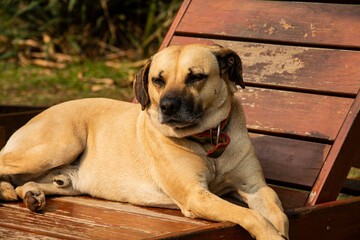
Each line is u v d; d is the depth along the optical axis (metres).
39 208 3.48
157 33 11.89
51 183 3.97
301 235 3.41
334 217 3.63
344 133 3.87
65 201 3.82
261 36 4.63
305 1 4.69
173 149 3.56
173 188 3.54
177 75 3.39
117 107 4.16
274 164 4.04
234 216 3.06
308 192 3.79
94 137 4.03
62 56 12.29
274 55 4.51
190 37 4.92
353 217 3.80
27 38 12.80
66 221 3.27
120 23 12.70
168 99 3.30
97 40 12.62
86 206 3.70
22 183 3.99
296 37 4.50
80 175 4.00
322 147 3.94
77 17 12.73
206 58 3.44
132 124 3.95
